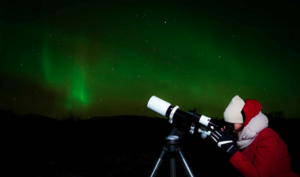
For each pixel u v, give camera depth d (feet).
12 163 17.79
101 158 19.49
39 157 19.76
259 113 6.42
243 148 6.60
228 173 15.60
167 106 7.18
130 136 30.58
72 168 16.57
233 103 6.59
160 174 15.15
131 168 16.70
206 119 6.59
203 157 19.93
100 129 35.99
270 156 5.94
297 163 17.93
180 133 7.11
